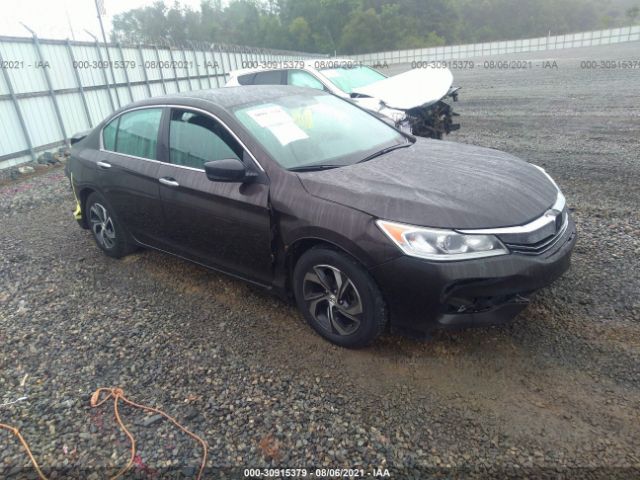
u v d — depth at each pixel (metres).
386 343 3.27
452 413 2.65
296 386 2.94
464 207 2.87
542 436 2.46
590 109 11.45
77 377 3.15
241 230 3.51
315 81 8.33
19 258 5.18
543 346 3.11
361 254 2.89
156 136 4.18
